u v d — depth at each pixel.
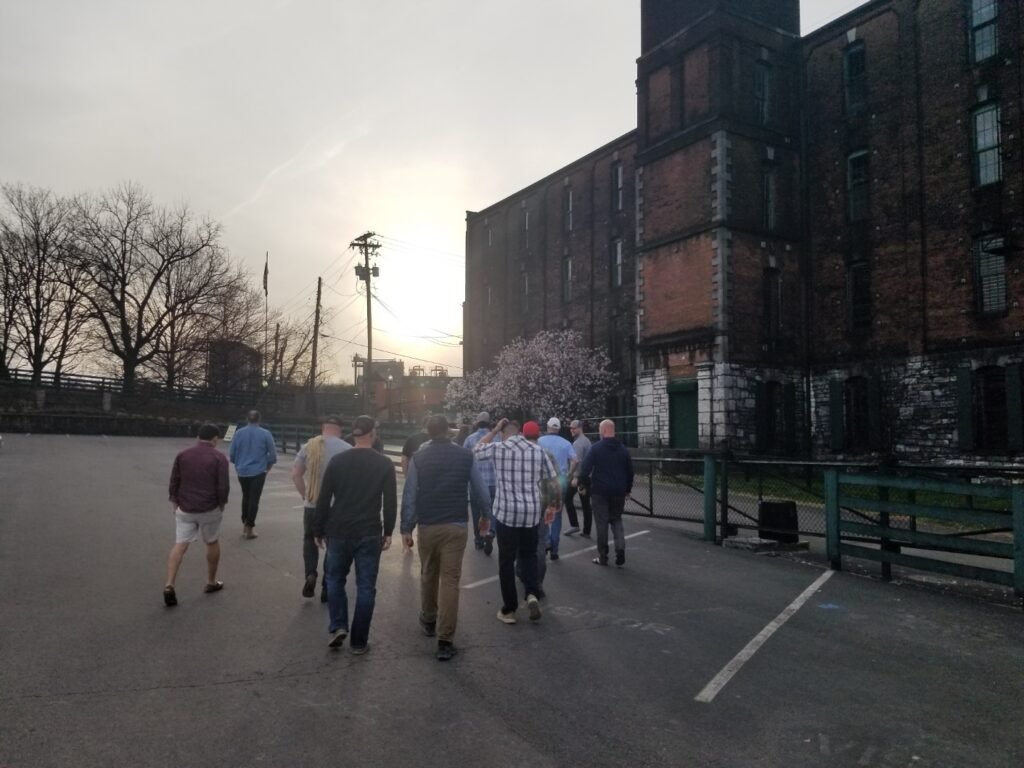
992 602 7.60
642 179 26.64
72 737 3.90
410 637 5.91
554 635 6.06
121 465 20.39
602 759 3.83
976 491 7.73
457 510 5.67
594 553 9.94
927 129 22.06
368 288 45.09
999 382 20.00
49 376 43.75
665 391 25.08
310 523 7.08
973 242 20.69
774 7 26.16
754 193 24.47
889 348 22.69
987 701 4.75
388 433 48.09
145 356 46.41
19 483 15.39
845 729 4.27
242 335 49.38
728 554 10.17
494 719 4.31
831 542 9.29
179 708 4.34
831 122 24.95
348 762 3.72
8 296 44.16
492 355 43.44
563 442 9.62
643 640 5.97
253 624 6.11
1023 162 19.62
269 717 4.25
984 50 20.92
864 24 24.09
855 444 23.64
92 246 44.56
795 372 24.83
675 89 25.55
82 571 7.86
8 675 4.76
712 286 23.58
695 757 3.88
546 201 39.25
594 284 35.16
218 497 6.94
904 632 6.39
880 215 23.27
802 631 6.36
